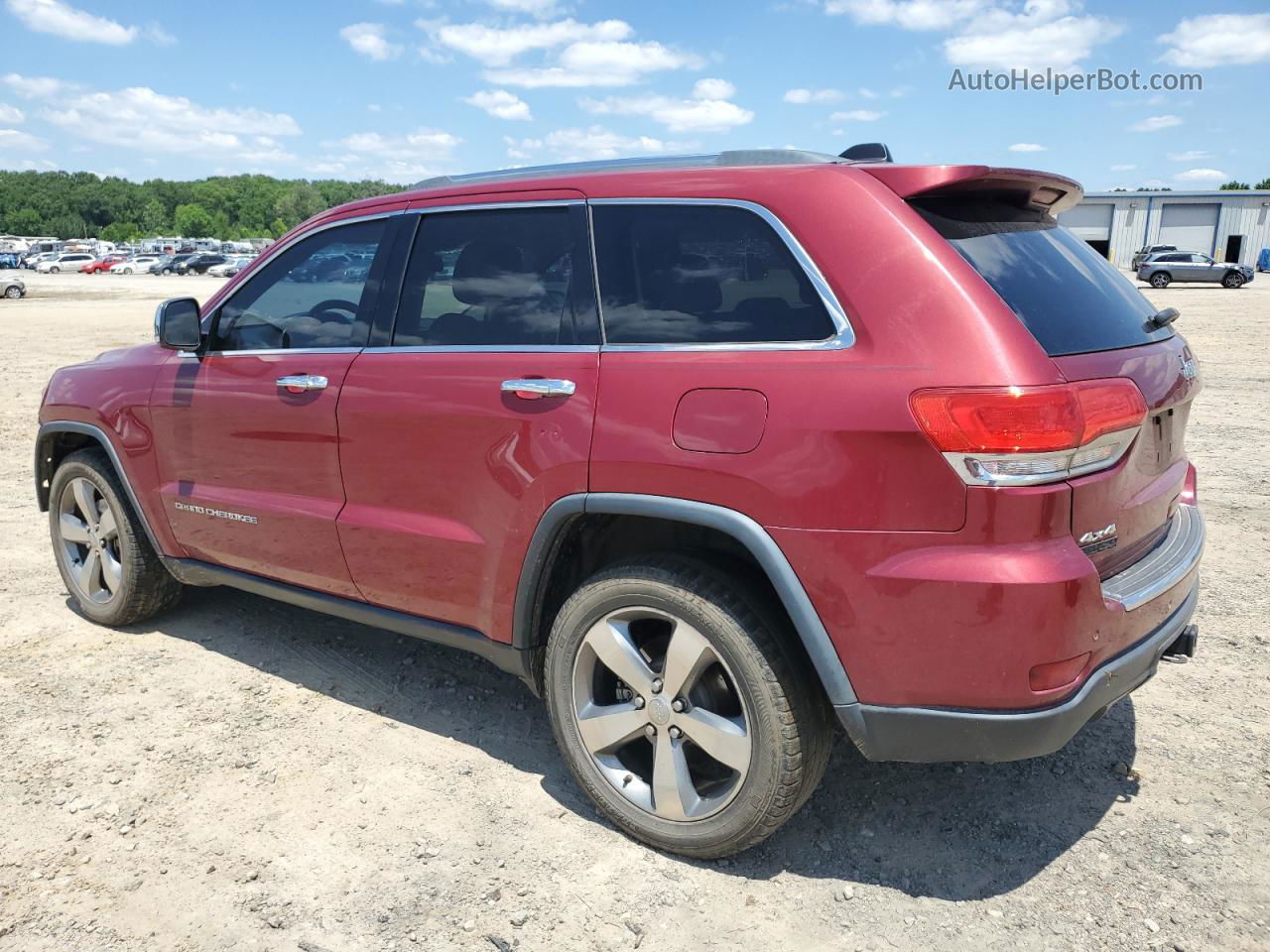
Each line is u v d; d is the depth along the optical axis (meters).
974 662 2.22
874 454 2.25
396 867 2.69
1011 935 2.41
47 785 3.07
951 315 2.25
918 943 2.39
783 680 2.45
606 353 2.69
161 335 3.61
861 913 2.50
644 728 2.71
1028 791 3.05
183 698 3.69
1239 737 3.36
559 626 2.82
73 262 68.50
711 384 2.47
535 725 3.52
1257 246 59.97
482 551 2.94
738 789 2.54
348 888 2.60
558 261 2.87
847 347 2.34
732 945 2.39
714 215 2.61
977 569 2.17
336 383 3.26
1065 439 2.17
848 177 2.47
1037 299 2.41
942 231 2.40
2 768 3.17
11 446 8.62
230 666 3.97
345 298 3.36
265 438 3.49
